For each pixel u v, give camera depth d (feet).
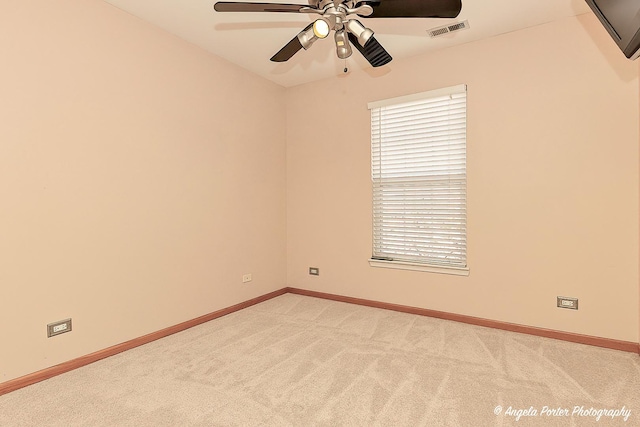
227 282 11.41
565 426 5.51
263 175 12.90
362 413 5.90
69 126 7.50
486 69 9.87
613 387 6.66
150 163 9.12
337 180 12.75
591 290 8.66
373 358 8.01
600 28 8.46
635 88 8.12
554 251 9.07
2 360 6.57
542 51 9.11
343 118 12.55
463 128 10.31
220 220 11.16
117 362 7.86
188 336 9.43
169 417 5.79
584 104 8.64
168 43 9.55
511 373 7.24
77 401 6.28
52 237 7.25
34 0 6.95
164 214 9.46
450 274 10.55
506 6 8.29
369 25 9.18
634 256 8.19
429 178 10.93
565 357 7.96
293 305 12.28
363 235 12.21
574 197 8.80
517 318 9.57
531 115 9.28
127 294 8.62
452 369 7.44
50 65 7.19
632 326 8.25
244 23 9.11
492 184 9.84
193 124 10.26
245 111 12.09
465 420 5.69
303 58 11.19
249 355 8.20
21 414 5.89
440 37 9.82
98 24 8.00
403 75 11.23
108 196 8.21
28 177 6.89
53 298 7.28
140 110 8.87
